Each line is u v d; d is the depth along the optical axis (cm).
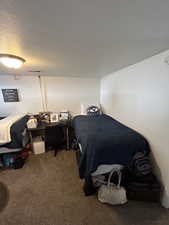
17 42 116
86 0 62
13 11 69
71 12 72
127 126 239
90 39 111
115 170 166
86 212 146
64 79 356
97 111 364
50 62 196
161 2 63
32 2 62
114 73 293
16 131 227
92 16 76
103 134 193
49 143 285
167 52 138
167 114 143
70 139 331
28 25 86
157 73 156
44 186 187
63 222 136
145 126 183
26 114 333
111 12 72
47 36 104
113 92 302
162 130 152
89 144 172
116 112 290
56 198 166
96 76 367
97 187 173
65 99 366
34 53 150
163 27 90
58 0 61
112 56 165
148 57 170
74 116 366
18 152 236
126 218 139
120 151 165
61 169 230
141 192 156
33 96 343
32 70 265
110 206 154
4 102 329
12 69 252
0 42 115
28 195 171
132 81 216
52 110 362
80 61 191
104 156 161
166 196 150
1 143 219
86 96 382
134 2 63
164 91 146
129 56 165
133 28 91
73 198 166
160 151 156
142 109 189
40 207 153
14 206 154
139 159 162
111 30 95
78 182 196
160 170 158
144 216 142
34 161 257
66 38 109
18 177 208
